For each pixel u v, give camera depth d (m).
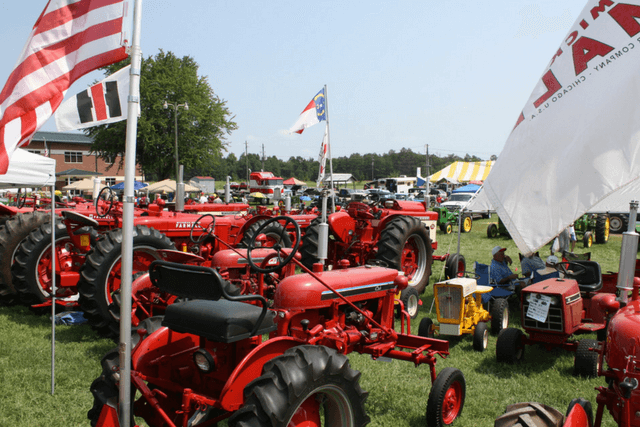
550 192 4.41
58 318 6.85
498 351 5.41
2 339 5.96
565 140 4.43
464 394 4.21
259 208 9.38
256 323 2.98
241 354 3.21
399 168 146.00
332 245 8.06
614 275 6.98
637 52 4.21
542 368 5.31
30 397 4.31
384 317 4.65
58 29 3.36
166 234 7.63
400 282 4.66
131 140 2.77
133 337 3.33
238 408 2.87
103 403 3.01
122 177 45.12
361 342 4.31
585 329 5.73
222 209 11.23
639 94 4.15
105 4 3.35
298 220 10.59
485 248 15.14
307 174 134.88
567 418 2.66
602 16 4.43
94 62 3.37
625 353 2.87
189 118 40.09
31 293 6.97
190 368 3.23
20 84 3.29
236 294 3.74
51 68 3.34
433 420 3.88
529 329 5.46
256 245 7.48
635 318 2.99
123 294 2.72
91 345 5.79
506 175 4.68
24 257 6.92
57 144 50.81
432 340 4.38
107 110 3.62
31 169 6.97
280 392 2.62
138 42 2.83
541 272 6.75
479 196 7.90
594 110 4.32
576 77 4.48
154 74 39.53
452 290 6.00
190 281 2.87
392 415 4.12
